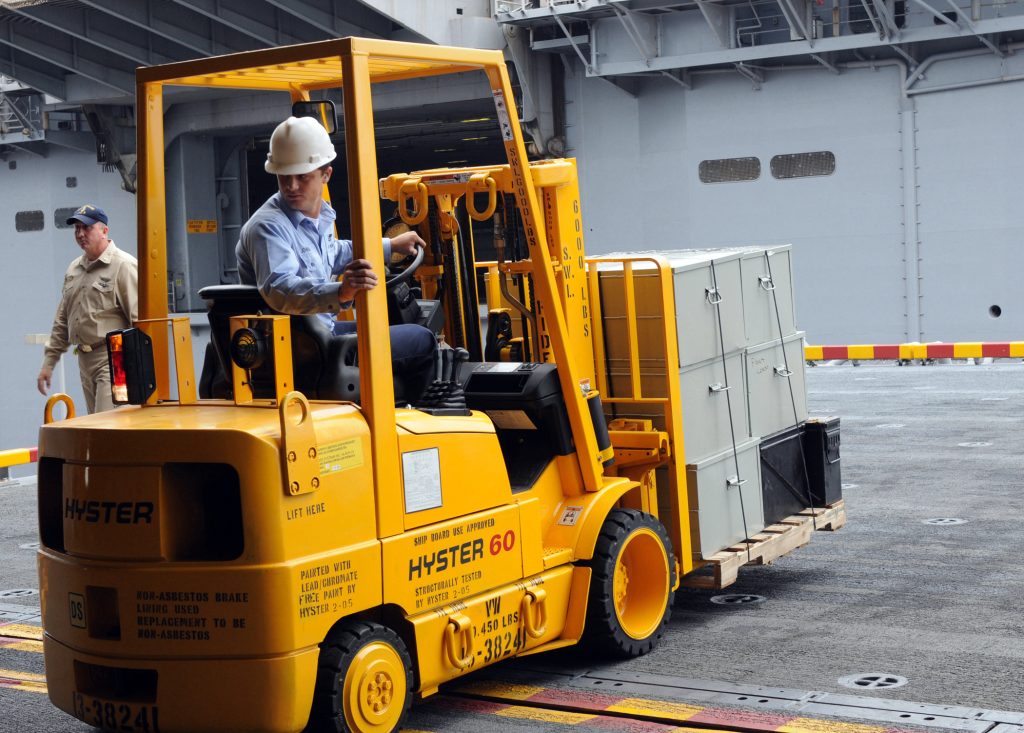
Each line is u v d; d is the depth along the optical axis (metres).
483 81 28.33
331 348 5.17
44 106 35.66
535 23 27.75
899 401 17.30
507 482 5.69
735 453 7.28
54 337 8.80
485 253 41.66
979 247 24.39
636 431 6.71
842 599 7.48
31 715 5.94
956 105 24.34
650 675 6.07
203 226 35.00
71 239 37.38
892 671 5.99
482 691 5.93
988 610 7.09
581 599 6.06
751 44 26.17
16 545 10.34
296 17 28.62
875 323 25.73
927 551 8.70
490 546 5.52
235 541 4.75
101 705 4.83
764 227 26.84
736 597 7.63
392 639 4.97
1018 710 5.37
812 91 25.92
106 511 4.72
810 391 19.14
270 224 5.18
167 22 28.42
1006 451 12.88
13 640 7.39
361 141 4.86
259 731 4.57
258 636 4.54
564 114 29.30
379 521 4.96
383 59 5.21
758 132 26.66
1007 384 18.53
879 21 24.45
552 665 6.32
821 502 8.15
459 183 6.23
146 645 4.68
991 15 23.69
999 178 24.06
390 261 5.79
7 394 38.84
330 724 4.75
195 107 33.78
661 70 26.84
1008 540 8.95
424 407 5.58
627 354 6.77
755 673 6.04
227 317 5.26
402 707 5.02
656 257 7.01
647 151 28.19
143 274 5.42
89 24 29.36
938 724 5.21
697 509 6.87
